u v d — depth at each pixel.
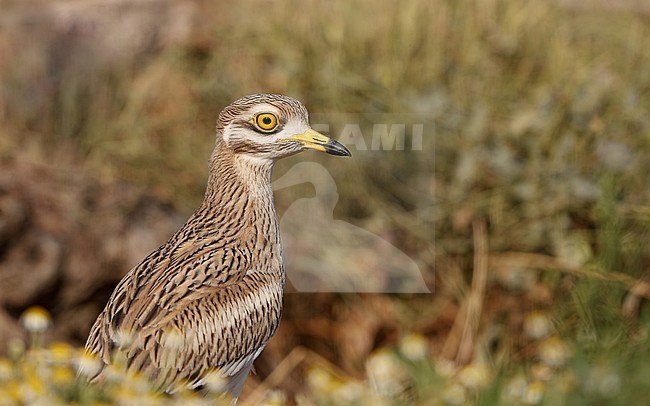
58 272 14.80
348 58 17.28
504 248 16.33
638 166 16.28
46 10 18.62
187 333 10.38
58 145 17.31
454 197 16.39
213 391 10.36
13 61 18.12
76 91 17.97
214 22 18.83
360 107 16.78
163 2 18.78
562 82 16.98
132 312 10.40
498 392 11.79
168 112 17.66
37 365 10.27
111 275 15.27
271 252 11.30
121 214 15.66
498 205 16.36
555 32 18.02
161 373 10.25
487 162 16.42
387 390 11.91
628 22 18.78
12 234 14.66
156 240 15.62
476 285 16.09
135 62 18.38
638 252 15.73
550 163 16.36
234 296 10.71
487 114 16.56
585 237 16.23
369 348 16.16
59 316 15.02
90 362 10.08
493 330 15.95
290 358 16.08
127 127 17.34
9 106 17.84
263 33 17.75
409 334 15.43
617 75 17.25
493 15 17.81
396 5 17.59
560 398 11.62
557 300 15.77
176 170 16.92
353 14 17.64
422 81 17.06
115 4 18.66
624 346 13.58
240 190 11.35
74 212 15.39
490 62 17.31
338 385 12.29
